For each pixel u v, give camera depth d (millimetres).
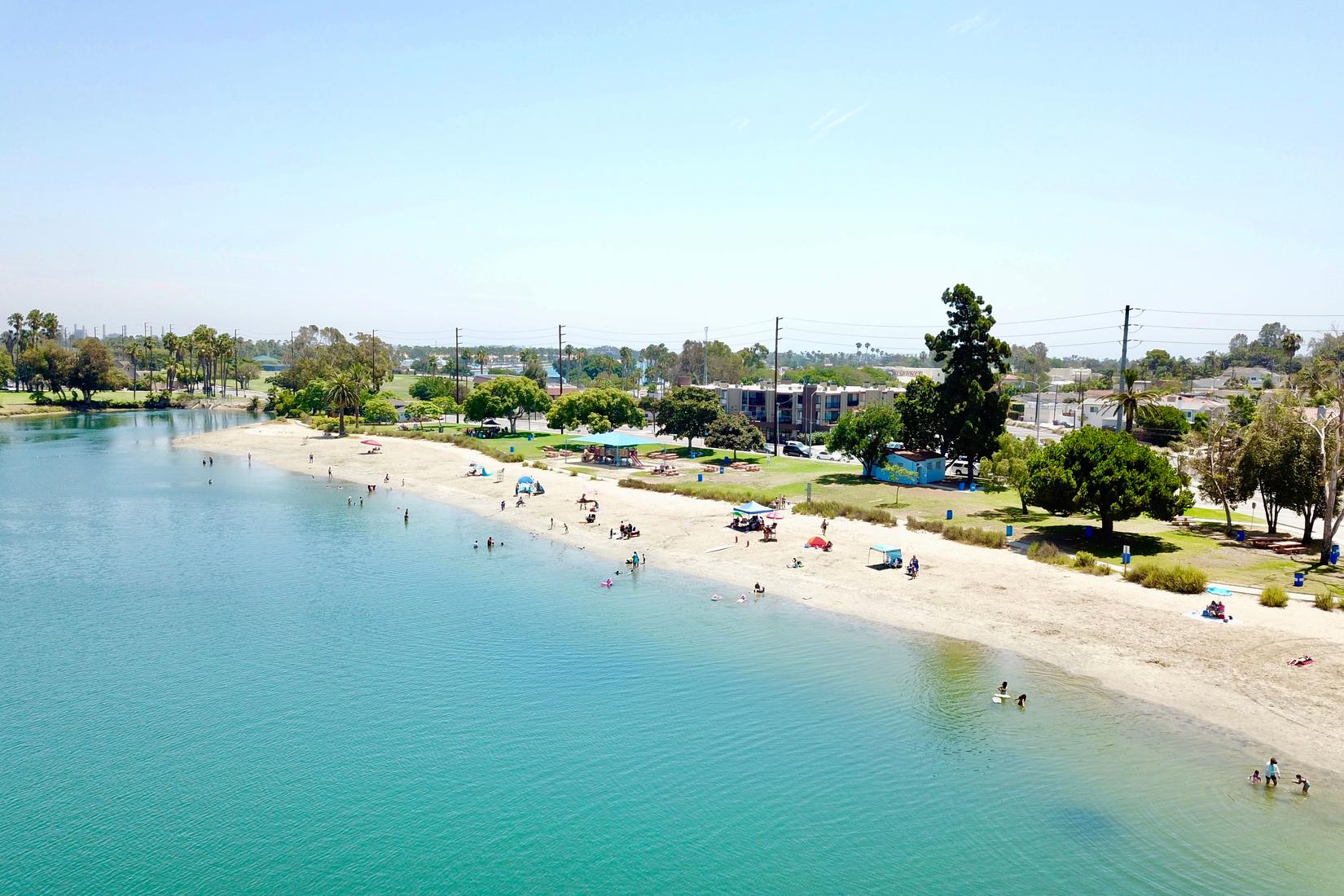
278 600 58062
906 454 99812
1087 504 64062
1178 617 48688
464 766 35688
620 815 32188
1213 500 72000
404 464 124438
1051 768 34594
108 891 27859
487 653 47906
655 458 122125
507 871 28875
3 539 77375
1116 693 40500
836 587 58000
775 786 34000
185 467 126500
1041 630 48375
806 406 157625
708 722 39375
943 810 32094
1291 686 39688
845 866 28969
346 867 29094
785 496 88438
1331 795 31750
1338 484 59688
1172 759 34656
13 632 51656
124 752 36875
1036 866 28719
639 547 71312
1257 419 67938
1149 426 133750
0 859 29531
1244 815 30891
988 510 80438
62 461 132125
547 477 106312
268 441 157375
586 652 47938
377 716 40312
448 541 75875
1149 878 27922
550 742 37719
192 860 29453
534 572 64750
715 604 55781
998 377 100375
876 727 38531
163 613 55438
